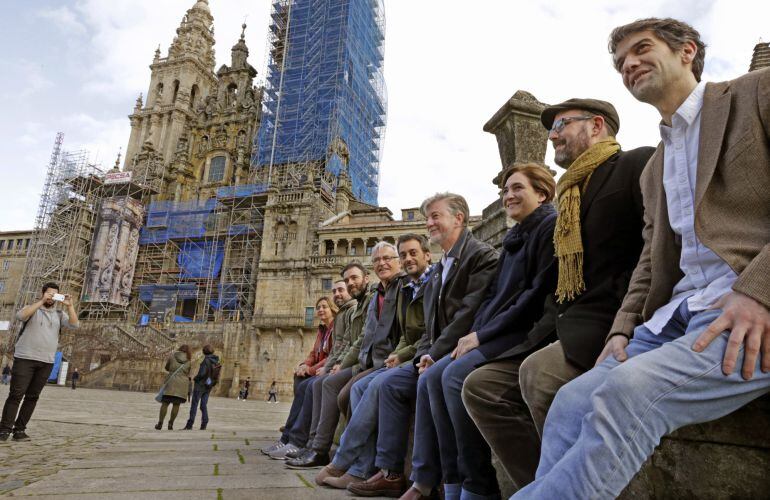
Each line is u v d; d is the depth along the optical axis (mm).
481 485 3273
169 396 11305
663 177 2391
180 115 66000
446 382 3398
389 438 4324
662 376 1781
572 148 3289
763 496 1850
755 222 1967
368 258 43875
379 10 64062
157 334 45188
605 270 2904
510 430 3008
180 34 71000
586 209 3021
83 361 43219
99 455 6434
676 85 2254
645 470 2256
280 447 6973
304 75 57312
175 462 5926
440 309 4301
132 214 56562
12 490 4090
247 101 64812
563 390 2191
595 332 2707
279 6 61438
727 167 2037
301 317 43812
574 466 1766
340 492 4277
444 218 4488
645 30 2295
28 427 9688
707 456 2018
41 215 56344
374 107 62031
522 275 3574
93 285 52375
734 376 1750
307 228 47250
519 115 6566
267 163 56312
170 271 55844
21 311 7676
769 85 1992
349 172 56469
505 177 3951
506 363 3150
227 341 44844
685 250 2199
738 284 1813
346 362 6449
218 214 54969
